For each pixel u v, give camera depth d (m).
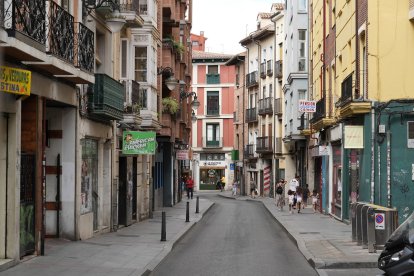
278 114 57.41
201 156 84.38
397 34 22.36
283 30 56.88
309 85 41.75
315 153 36.09
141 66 27.06
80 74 16.28
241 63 73.81
